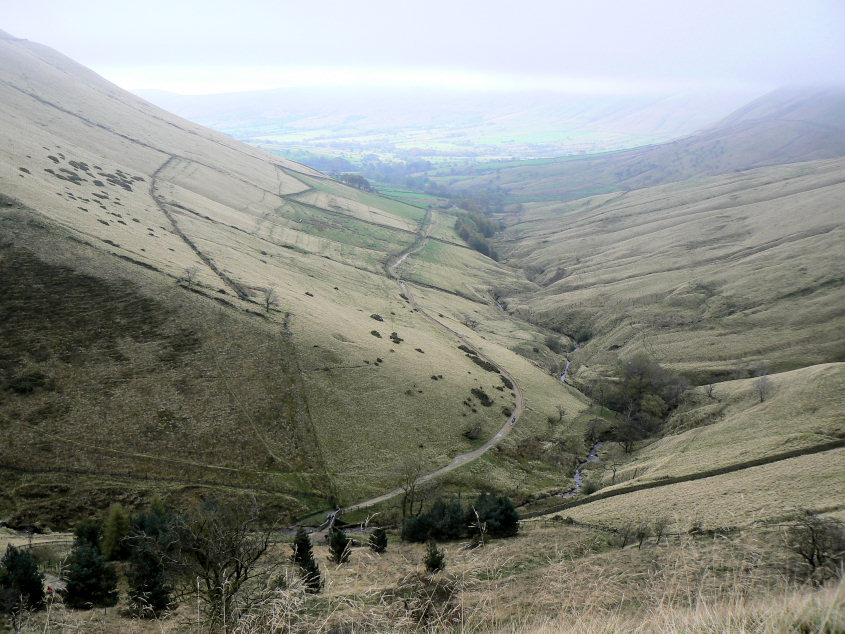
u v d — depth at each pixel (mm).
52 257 77375
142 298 77188
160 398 64312
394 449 70438
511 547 30156
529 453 79062
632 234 199375
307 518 56688
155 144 186250
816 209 167250
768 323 114438
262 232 147000
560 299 153875
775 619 7250
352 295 121438
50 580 29797
